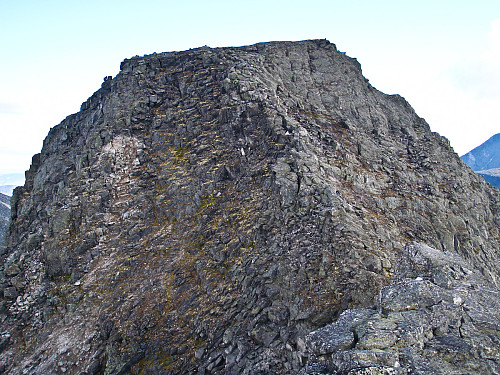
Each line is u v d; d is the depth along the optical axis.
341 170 24.56
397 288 10.44
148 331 20.67
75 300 23.72
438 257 11.62
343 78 34.78
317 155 24.42
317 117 29.92
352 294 17.58
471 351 8.14
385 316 9.66
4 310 25.47
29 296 25.45
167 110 31.44
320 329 9.91
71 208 27.64
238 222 22.75
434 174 29.38
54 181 33.38
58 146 36.84
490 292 10.21
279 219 21.44
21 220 34.00
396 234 21.89
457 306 9.53
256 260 20.62
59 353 21.56
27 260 27.81
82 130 35.91
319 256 19.34
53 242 26.80
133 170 29.02
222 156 26.53
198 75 32.34
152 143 30.28
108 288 23.34
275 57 34.34
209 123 28.78
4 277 27.31
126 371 19.70
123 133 30.88
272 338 18.16
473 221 27.48
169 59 35.28
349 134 29.36
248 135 26.58
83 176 29.30
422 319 9.13
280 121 25.83
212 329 19.50
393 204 24.41
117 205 27.30
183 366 18.86
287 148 23.98
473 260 24.69
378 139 30.94
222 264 21.77
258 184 23.67
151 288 22.45
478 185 32.12
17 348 23.22
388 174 27.31
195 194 25.66
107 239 25.94
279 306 18.86
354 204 22.16
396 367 7.89
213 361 18.53
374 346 8.55
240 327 19.09
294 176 22.39
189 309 20.78
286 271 19.45
